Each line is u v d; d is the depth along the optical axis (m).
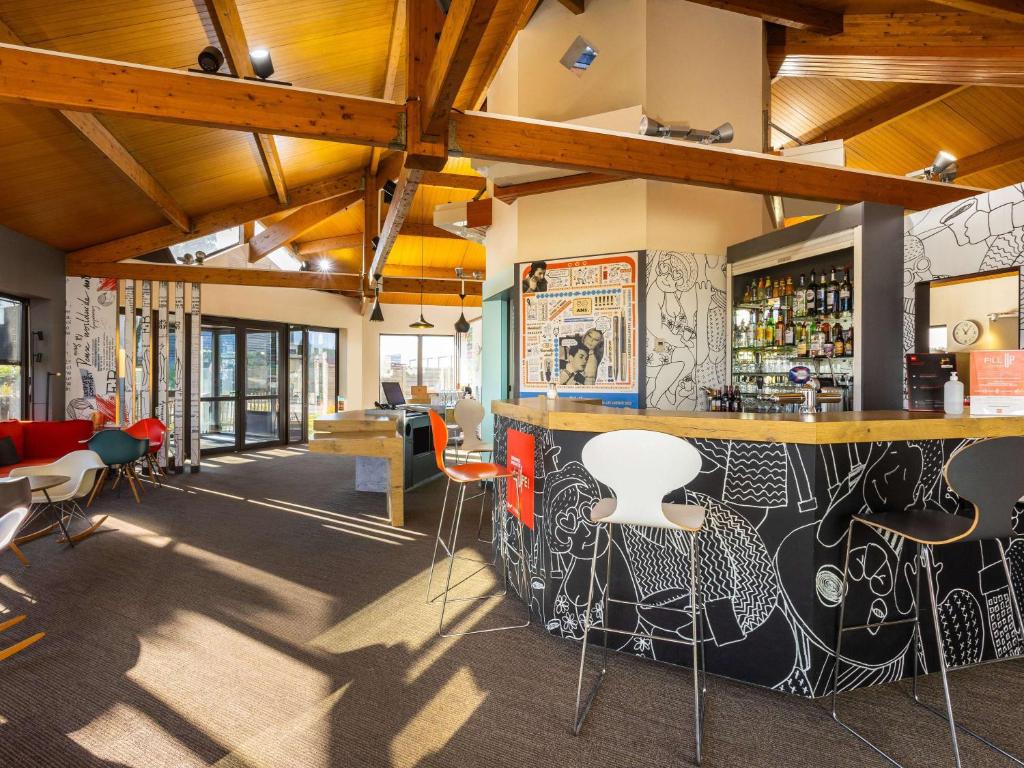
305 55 5.28
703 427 2.48
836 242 4.28
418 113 3.80
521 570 3.32
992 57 5.07
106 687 2.38
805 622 2.34
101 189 6.02
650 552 2.64
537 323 5.73
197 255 8.73
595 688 2.39
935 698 2.34
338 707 2.24
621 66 5.36
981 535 1.90
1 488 2.67
